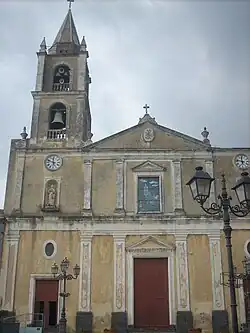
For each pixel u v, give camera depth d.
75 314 27.11
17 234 28.77
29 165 30.81
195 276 27.84
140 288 28.12
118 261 28.25
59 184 30.25
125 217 29.05
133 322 27.25
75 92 32.62
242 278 26.66
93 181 30.31
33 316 27.06
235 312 12.71
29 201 29.80
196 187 14.47
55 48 35.38
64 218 29.08
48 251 28.48
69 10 38.38
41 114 32.34
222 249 28.34
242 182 14.73
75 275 25.62
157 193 30.12
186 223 28.88
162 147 31.14
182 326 26.62
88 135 33.53
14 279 27.80
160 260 28.67
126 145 31.25
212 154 30.84
